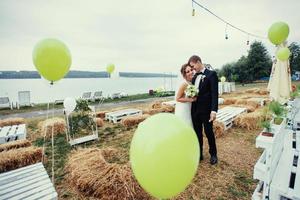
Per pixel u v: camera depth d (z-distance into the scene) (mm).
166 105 8133
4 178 2170
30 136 5453
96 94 14352
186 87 3033
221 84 14547
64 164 3451
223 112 6156
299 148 2375
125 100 14305
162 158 974
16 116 9109
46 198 1771
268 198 1669
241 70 32312
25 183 2051
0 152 3600
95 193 2352
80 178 2506
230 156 3406
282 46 4520
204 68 2945
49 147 4414
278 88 4719
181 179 1045
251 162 3164
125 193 2254
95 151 3256
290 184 1729
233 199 2238
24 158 3439
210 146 3068
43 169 2420
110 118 6859
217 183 2559
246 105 7902
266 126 2461
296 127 4047
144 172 1028
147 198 2314
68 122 4594
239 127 5336
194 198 2262
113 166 2592
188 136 1064
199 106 2914
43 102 15617
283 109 2973
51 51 2135
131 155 1115
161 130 1020
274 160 1802
